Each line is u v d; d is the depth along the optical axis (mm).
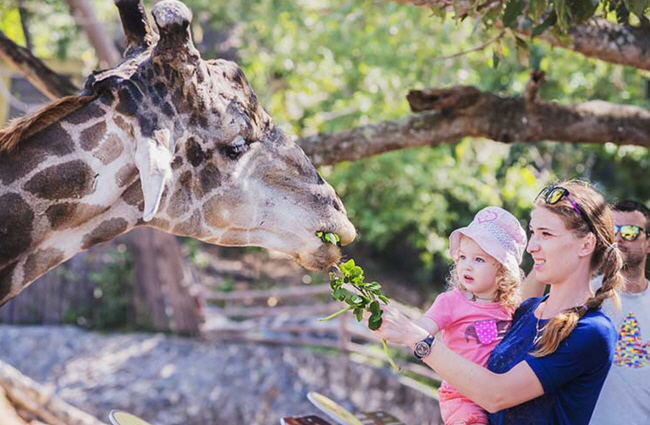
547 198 3119
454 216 14273
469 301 3486
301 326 12898
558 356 2918
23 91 14633
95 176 3193
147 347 12945
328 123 12672
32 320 14484
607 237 3098
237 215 3359
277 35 12617
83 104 3205
